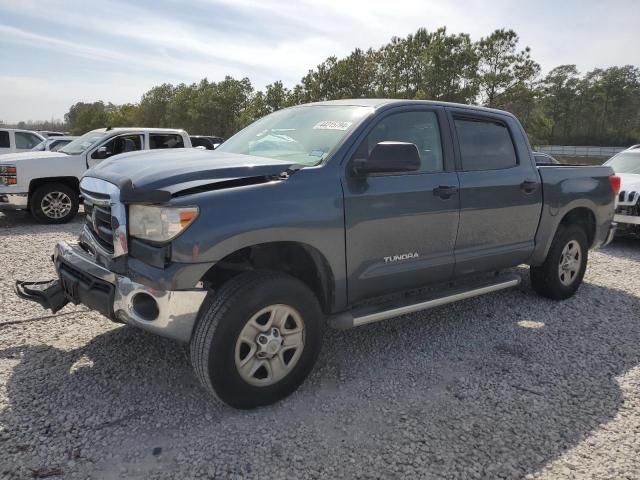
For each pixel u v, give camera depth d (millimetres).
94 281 3018
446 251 3977
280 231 2943
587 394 3336
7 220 10031
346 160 3332
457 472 2502
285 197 2992
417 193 3660
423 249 3793
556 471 2541
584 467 2580
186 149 3889
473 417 3004
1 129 15883
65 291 3361
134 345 3779
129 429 2742
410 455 2621
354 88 45500
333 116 3750
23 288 3598
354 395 3221
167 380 3287
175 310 2711
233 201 2811
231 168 2961
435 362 3744
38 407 2912
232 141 4242
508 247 4516
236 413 2951
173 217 2666
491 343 4129
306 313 3076
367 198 3363
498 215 4332
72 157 9711
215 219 2732
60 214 9703
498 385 3414
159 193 2639
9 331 3980
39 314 4363
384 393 3260
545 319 4730
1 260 6285
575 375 3607
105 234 3027
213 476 2404
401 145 3188
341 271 3305
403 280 3707
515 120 4723
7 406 2908
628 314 4965
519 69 40406
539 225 4785
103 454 2525
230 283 2891
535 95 40750
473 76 40594
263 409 3016
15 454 2488
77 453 2521
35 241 7707
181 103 85938
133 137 10500
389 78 46094
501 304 5117
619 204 8586
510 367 3699
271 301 2902
